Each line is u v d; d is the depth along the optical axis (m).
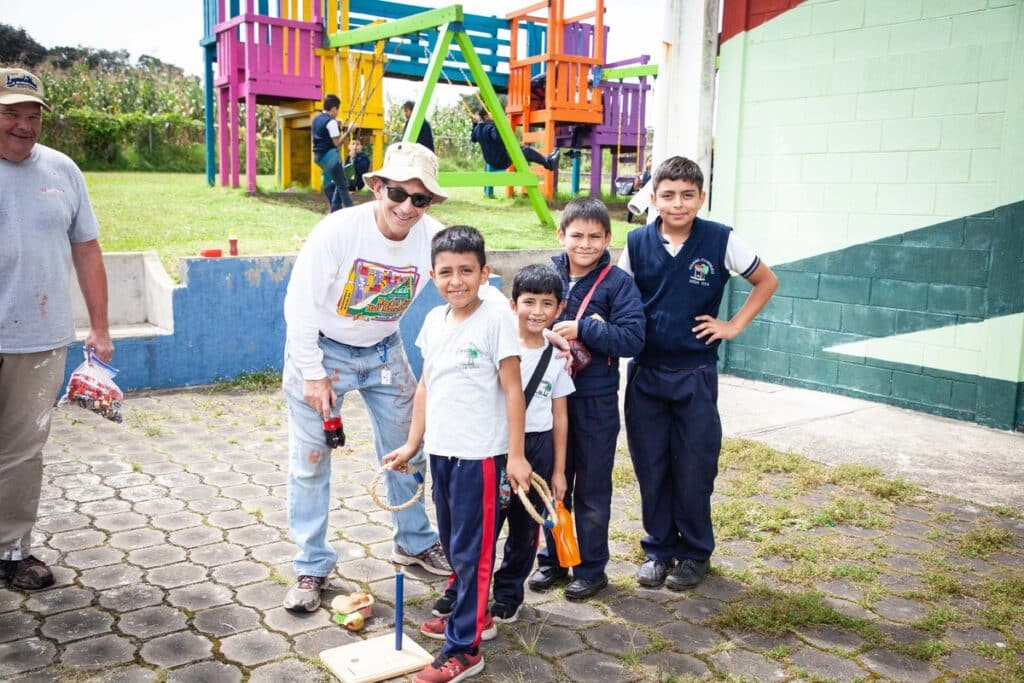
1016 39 5.42
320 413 3.19
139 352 6.30
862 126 6.22
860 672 2.85
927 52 5.84
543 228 10.53
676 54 6.56
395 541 3.63
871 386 6.38
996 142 5.56
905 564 3.66
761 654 2.96
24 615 3.16
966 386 5.84
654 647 2.99
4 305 3.17
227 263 6.53
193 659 2.88
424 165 2.97
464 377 2.79
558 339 3.10
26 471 3.33
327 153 9.65
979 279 5.71
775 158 6.75
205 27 12.84
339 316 3.23
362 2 13.41
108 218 9.26
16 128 3.06
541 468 3.12
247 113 11.41
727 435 5.48
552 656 2.95
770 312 6.95
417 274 3.28
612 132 14.81
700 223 3.35
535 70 15.38
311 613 3.22
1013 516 4.18
